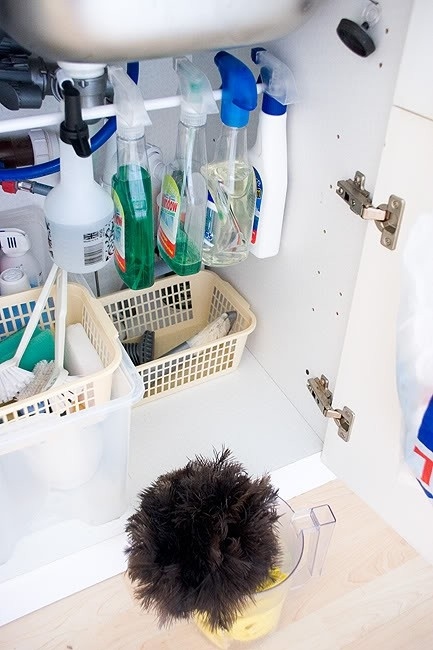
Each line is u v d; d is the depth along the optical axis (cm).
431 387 72
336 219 86
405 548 108
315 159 86
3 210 102
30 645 94
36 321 92
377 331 82
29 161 90
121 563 101
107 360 94
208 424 111
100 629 96
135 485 102
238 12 64
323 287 94
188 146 85
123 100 75
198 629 96
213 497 83
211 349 111
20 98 74
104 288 120
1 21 64
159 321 121
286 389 114
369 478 96
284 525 97
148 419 111
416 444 77
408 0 65
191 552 79
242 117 83
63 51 63
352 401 92
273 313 110
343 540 109
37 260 104
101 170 98
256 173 91
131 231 86
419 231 69
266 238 96
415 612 100
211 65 98
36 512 95
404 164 68
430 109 63
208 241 94
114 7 59
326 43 77
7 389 91
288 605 100
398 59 68
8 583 92
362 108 75
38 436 83
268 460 106
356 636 97
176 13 62
